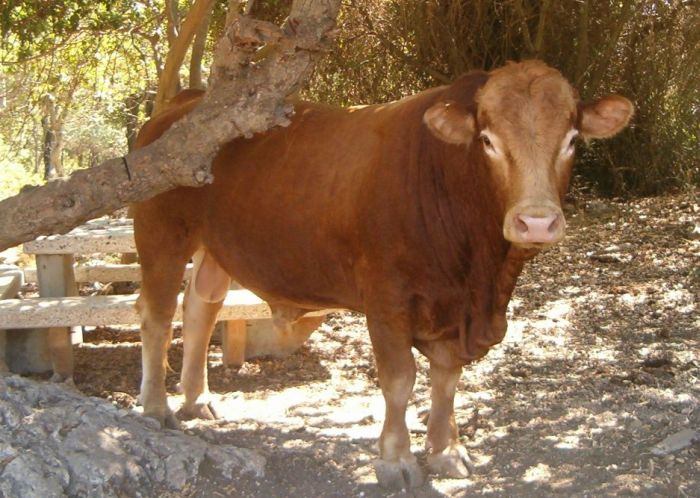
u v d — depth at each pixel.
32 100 13.27
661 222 10.82
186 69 14.68
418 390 5.77
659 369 5.94
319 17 4.35
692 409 5.26
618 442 4.93
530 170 4.00
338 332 6.99
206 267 5.43
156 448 4.52
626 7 12.18
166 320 5.24
